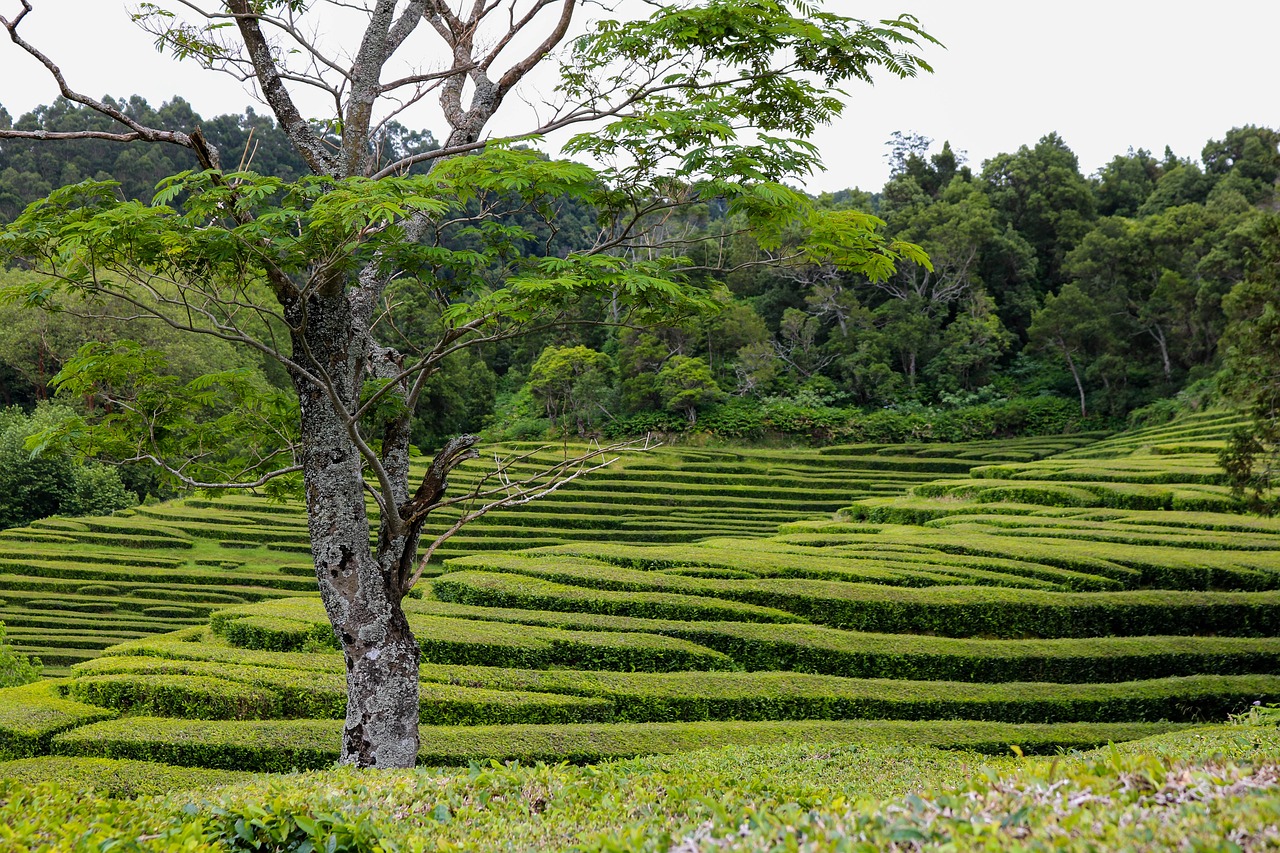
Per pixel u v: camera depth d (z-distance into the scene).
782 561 26.31
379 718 11.19
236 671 18.47
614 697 18.25
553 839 5.59
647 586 23.66
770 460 68.56
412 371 11.10
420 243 10.34
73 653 32.31
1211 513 33.34
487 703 17.38
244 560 48.16
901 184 97.50
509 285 9.67
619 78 12.05
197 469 13.09
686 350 80.81
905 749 13.19
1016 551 27.22
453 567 26.83
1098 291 76.06
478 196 10.84
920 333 80.06
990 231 81.12
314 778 7.46
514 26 13.20
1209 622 23.06
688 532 48.84
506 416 84.56
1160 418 65.94
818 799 6.26
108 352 11.86
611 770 7.51
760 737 16.69
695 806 5.75
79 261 10.10
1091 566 25.94
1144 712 18.84
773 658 20.66
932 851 3.99
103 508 58.12
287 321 11.04
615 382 82.12
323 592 11.43
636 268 10.03
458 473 60.56
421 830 5.97
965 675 20.44
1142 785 4.67
